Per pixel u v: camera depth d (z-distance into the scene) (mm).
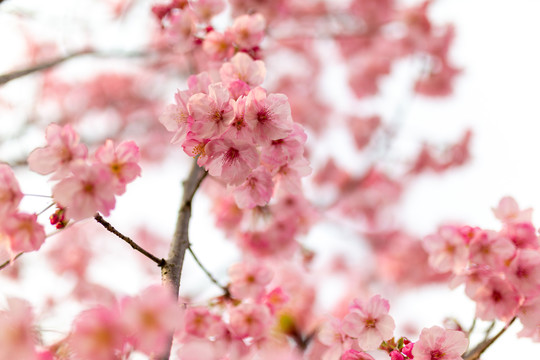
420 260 2861
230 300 1428
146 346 1292
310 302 2100
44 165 1336
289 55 3113
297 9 2625
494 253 1381
